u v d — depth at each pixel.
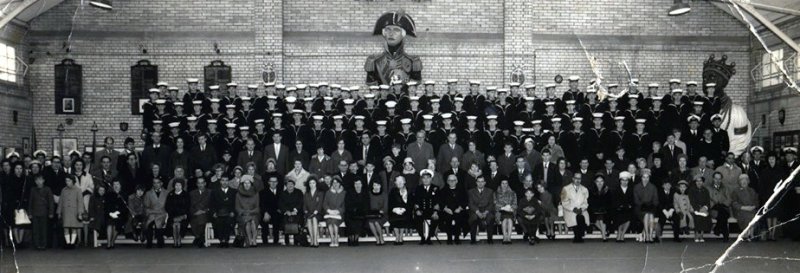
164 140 18.00
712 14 21.61
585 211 15.84
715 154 17.97
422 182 15.91
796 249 14.62
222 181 15.63
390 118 18.34
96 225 15.49
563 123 18.62
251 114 18.62
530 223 15.59
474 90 19.67
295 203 15.59
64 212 15.31
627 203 15.85
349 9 21.50
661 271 12.26
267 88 19.11
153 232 15.84
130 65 21.05
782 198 16.20
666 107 19.02
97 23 21.02
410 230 16.75
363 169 16.39
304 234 15.66
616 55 21.73
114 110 21.05
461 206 15.70
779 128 20.05
